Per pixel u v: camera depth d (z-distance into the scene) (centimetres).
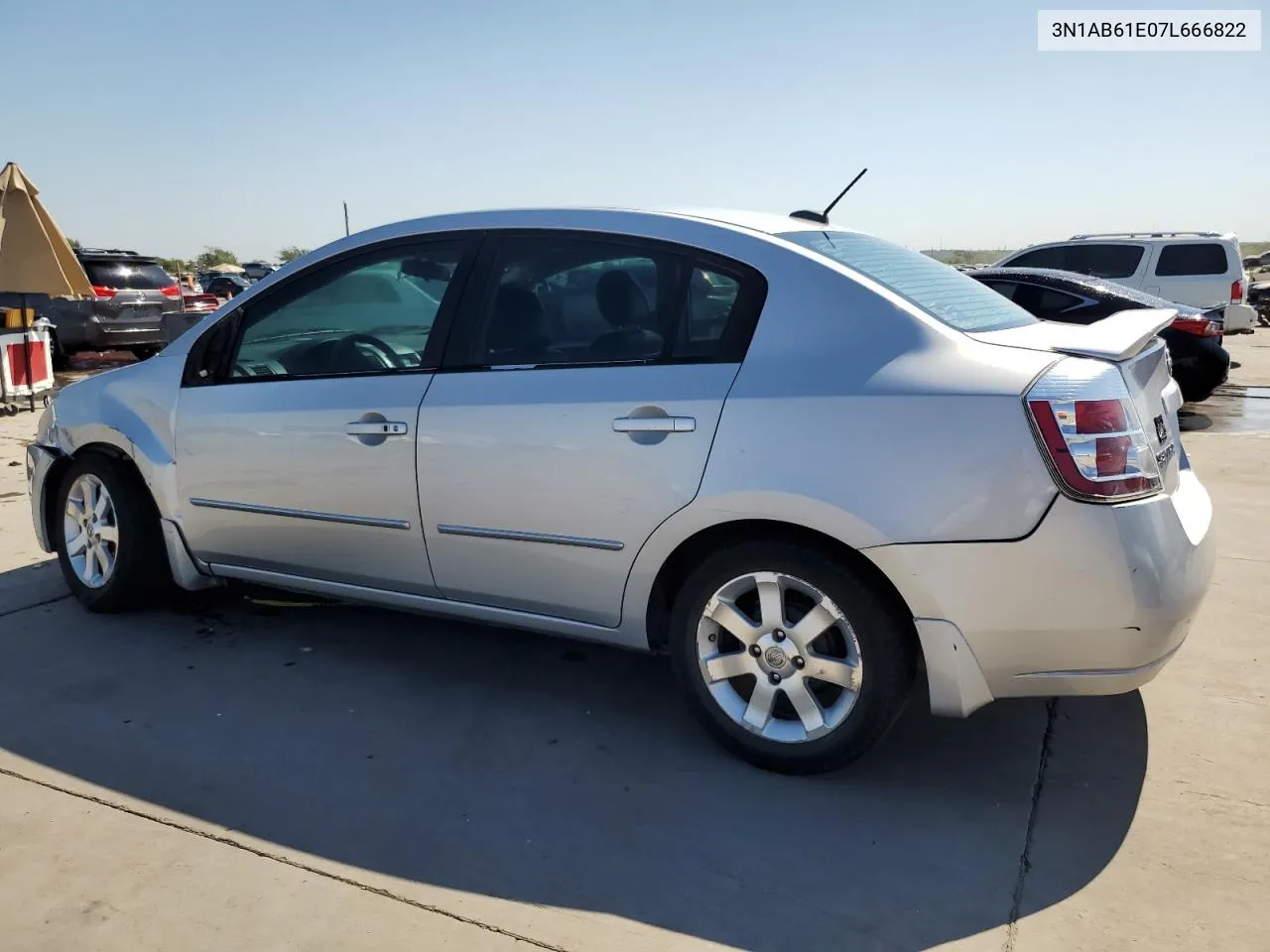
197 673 388
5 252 1054
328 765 321
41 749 329
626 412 310
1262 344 1853
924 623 279
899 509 275
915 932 242
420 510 350
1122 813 290
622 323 322
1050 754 324
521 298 340
